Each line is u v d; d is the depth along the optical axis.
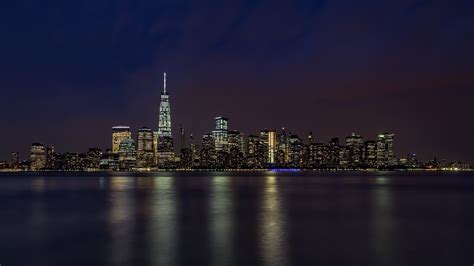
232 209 80.12
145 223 61.50
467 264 37.38
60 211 78.19
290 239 48.28
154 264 37.31
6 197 113.44
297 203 92.75
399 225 59.31
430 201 97.38
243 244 45.34
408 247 44.00
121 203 94.19
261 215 70.69
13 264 37.91
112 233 52.88
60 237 50.34
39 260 39.00
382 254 40.84
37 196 117.69
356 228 56.75
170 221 63.53
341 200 100.69
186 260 38.66
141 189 152.88
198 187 167.38
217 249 42.91
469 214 71.88
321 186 173.75
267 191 139.00
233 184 196.50
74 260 38.94
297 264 37.22
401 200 100.19
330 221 63.31
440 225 59.47
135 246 44.59
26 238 49.88
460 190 142.62
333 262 37.97
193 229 55.72
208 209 80.31
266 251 42.16
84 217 69.06
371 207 83.81
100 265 37.16
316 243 46.00
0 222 63.72
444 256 40.22
